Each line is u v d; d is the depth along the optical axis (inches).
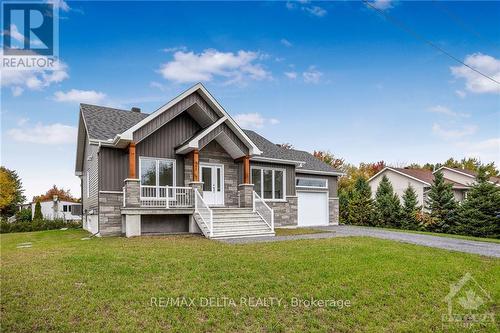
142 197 604.4
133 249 405.7
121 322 201.3
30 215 1539.1
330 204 958.4
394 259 370.6
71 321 201.0
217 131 649.6
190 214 607.8
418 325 220.5
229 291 256.2
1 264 330.6
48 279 273.9
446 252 432.5
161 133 645.3
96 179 657.0
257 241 492.7
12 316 204.7
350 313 231.3
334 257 370.3
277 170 817.5
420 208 1077.8
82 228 927.7
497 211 944.9
